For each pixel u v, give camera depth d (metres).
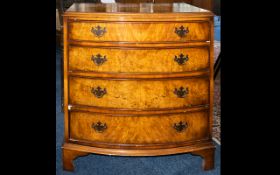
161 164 2.42
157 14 2.08
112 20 2.07
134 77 2.13
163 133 2.21
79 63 2.17
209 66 2.22
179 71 2.16
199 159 2.50
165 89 2.16
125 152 2.20
